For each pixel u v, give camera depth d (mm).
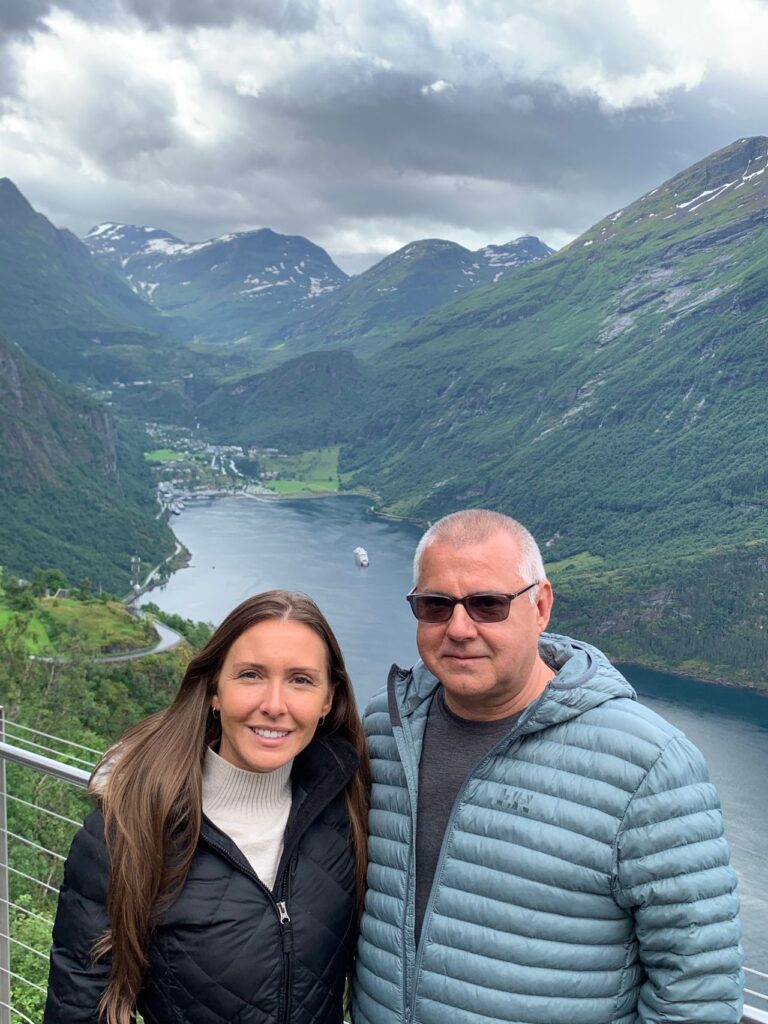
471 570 1061
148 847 1022
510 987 996
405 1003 1060
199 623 39312
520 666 1075
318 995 1068
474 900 1032
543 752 1044
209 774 1119
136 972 1024
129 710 23297
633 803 979
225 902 1040
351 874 1131
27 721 15945
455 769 1108
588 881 986
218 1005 1023
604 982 995
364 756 1188
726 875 974
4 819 1643
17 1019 2539
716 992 942
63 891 1088
